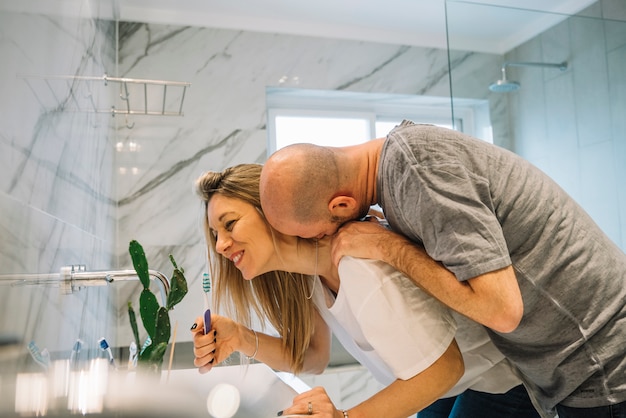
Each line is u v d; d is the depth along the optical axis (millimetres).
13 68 737
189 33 2506
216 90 2510
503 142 2100
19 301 712
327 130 2951
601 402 878
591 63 2195
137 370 824
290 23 2658
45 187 937
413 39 2857
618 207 2154
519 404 1094
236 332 1136
